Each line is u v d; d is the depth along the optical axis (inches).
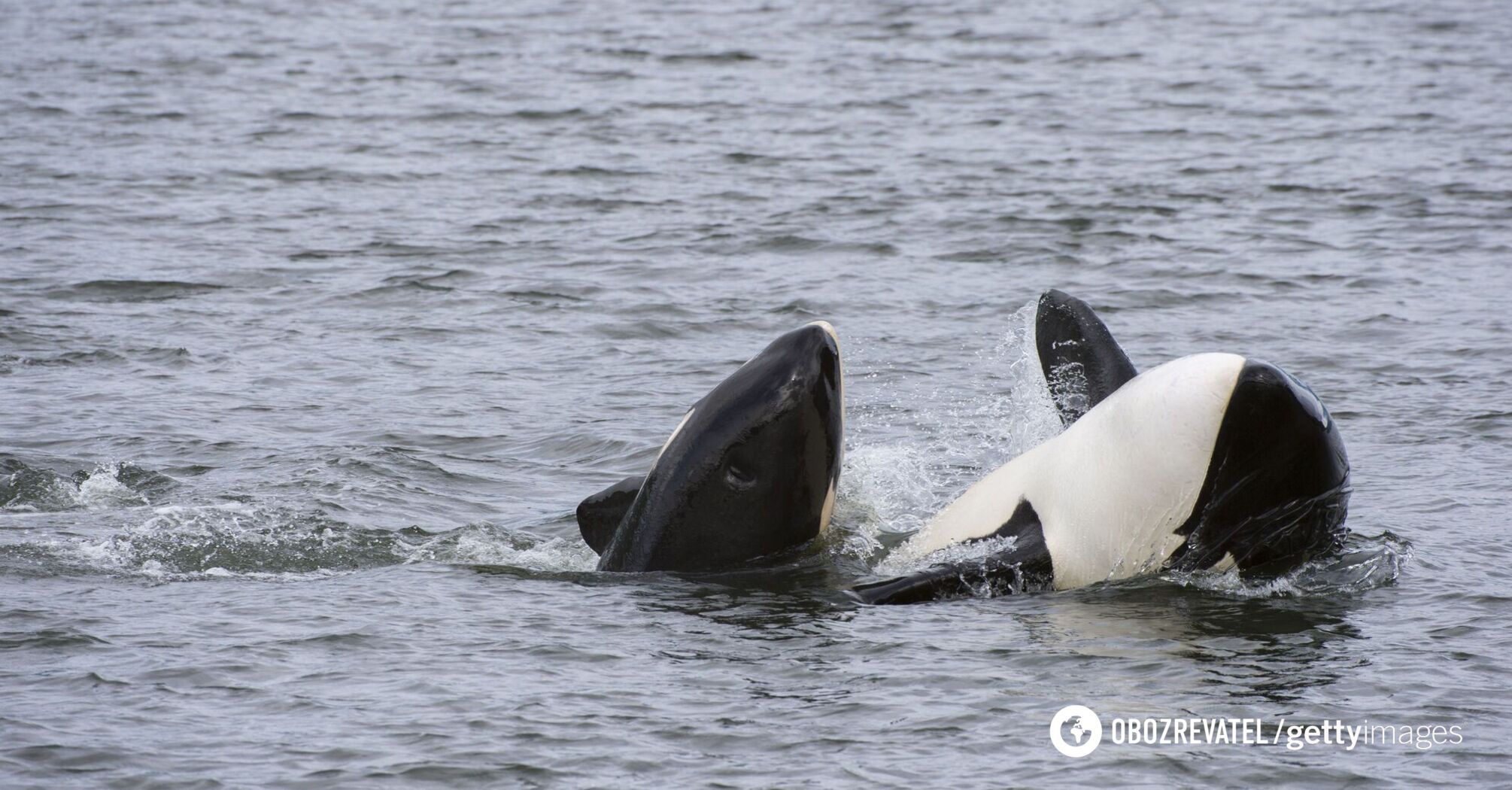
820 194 4020.7
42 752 1109.1
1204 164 4446.4
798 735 1154.7
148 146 4613.7
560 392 2325.3
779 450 1505.9
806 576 1534.2
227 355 2503.7
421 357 2527.1
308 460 1950.1
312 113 5246.1
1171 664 1286.9
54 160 4347.9
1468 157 4483.3
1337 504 1480.1
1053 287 3053.6
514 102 5536.4
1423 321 2728.8
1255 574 1491.1
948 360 2506.2
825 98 5674.2
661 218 3725.4
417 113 5285.4
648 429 2130.9
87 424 2095.2
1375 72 6235.2
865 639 1350.9
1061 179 4234.7
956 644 1337.4
